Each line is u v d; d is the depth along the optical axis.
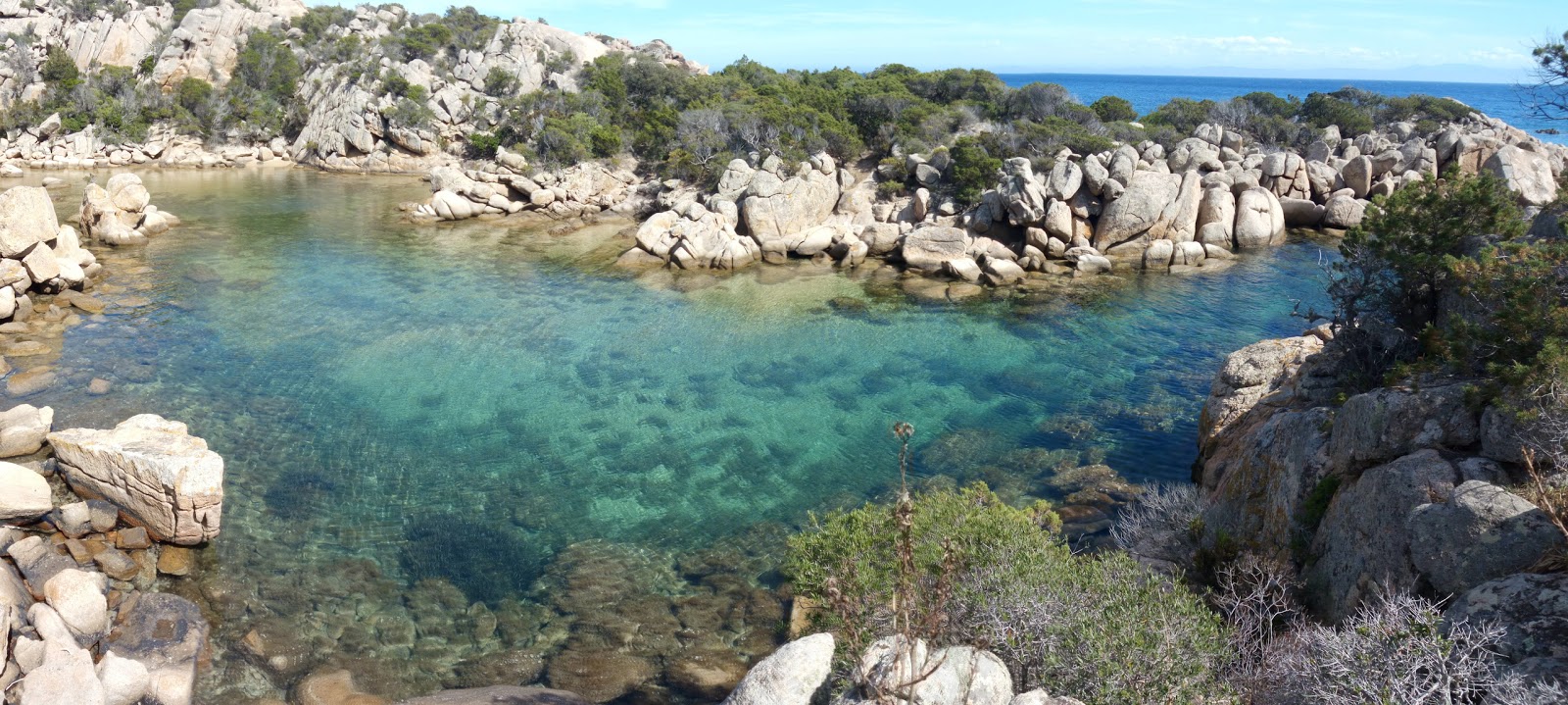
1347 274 27.39
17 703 14.42
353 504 23.62
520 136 85.81
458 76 101.75
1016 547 14.55
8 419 25.42
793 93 81.62
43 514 20.91
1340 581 14.88
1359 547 14.61
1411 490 13.85
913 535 15.30
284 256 52.91
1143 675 11.38
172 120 96.81
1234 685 12.16
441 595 19.58
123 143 92.56
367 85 95.50
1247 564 15.91
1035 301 45.94
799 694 9.62
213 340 36.59
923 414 31.16
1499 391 14.41
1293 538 16.89
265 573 20.12
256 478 24.70
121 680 15.01
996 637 11.74
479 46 107.38
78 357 33.50
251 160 97.31
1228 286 48.03
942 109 75.56
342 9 123.25
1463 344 16.66
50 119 92.88
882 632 12.64
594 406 31.23
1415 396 15.42
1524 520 11.98
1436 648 9.94
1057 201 54.09
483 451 27.30
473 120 94.69
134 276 46.22
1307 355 25.12
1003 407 31.80
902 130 67.69
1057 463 26.89
